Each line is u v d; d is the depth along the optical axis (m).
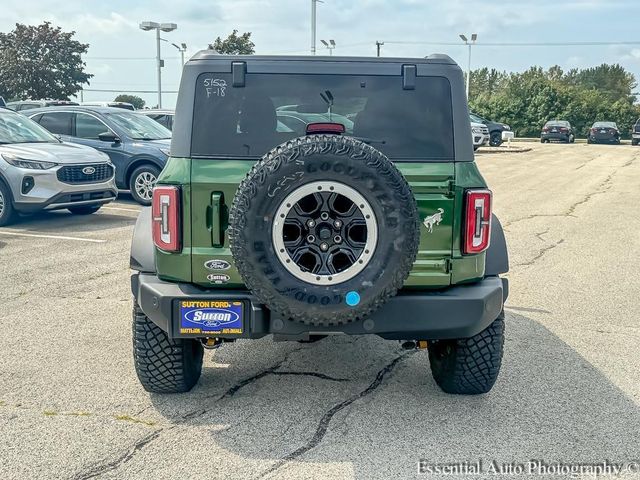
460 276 3.83
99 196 10.79
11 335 5.45
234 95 3.87
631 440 3.82
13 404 4.18
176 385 4.24
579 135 58.69
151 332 4.07
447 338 3.79
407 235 3.39
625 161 26.36
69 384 4.50
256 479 3.37
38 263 7.89
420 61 3.91
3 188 10.09
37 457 3.55
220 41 33.06
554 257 8.77
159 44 31.41
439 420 4.05
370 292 3.40
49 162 10.14
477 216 3.78
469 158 3.87
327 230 3.40
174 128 3.85
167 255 3.78
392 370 4.84
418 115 3.89
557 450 3.70
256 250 3.36
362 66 3.92
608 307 6.53
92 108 13.25
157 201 3.75
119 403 4.22
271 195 3.32
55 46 41.06
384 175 3.33
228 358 5.04
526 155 29.45
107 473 3.41
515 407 4.24
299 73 3.89
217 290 3.78
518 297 6.87
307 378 4.67
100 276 7.34
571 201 14.36
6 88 40.22
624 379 4.71
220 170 3.75
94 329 5.61
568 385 4.59
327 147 3.31
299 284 3.39
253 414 4.10
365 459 3.58
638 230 10.85
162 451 3.64
